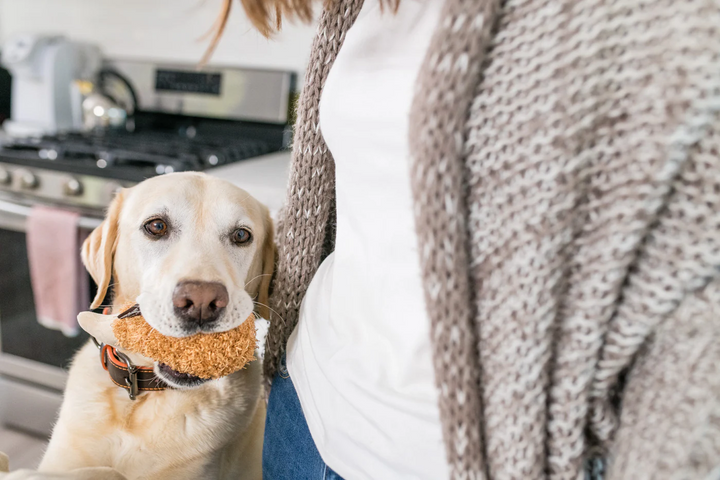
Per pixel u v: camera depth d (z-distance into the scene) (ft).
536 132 1.32
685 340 1.20
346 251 2.01
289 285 2.54
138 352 2.24
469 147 1.44
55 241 5.40
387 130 1.74
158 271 2.58
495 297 1.45
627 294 1.31
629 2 1.21
